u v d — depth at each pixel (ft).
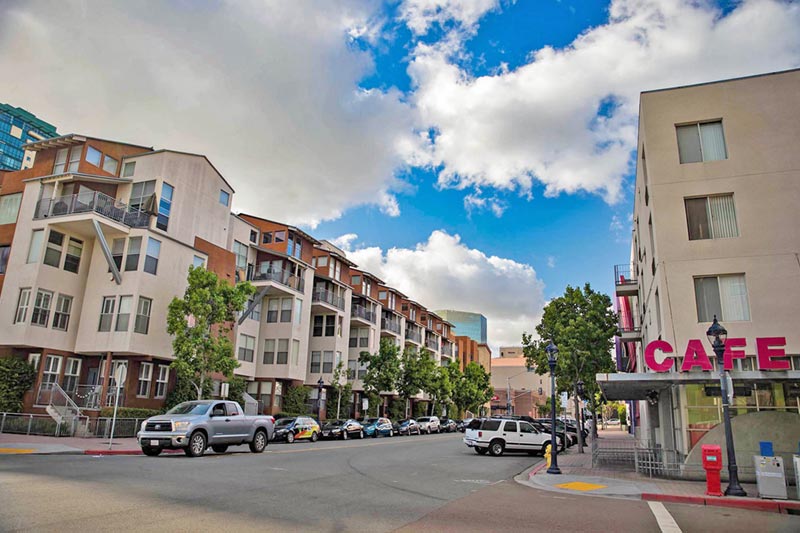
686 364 53.67
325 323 161.48
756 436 51.06
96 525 24.47
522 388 386.52
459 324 515.50
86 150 99.76
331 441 109.81
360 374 180.04
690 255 62.34
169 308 90.68
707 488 43.34
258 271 136.46
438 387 187.42
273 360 133.28
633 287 105.50
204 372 91.86
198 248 109.50
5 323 88.89
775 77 64.54
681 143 66.13
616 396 79.30
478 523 30.04
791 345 57.31
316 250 166.09
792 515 36.45
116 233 95.96
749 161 63.05
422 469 58.85
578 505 37.96
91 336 93.25
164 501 30.89
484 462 72.23
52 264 92.27
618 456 76.28
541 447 86.79
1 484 33.14
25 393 86.89
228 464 52.37
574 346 94.27
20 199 99.30
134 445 69.72
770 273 59.57
